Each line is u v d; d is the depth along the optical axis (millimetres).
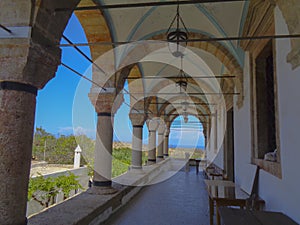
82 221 3963
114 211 5738
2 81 2848
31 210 7504
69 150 14578
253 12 4980
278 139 3912
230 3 5715
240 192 5934
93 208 4547
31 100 2982
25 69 2812
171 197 7781
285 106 3629
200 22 6465
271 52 5109
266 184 4523
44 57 3002
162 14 6164
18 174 2801
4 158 2744
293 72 3338
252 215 3348
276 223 3035
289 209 3432
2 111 2805
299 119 3168
